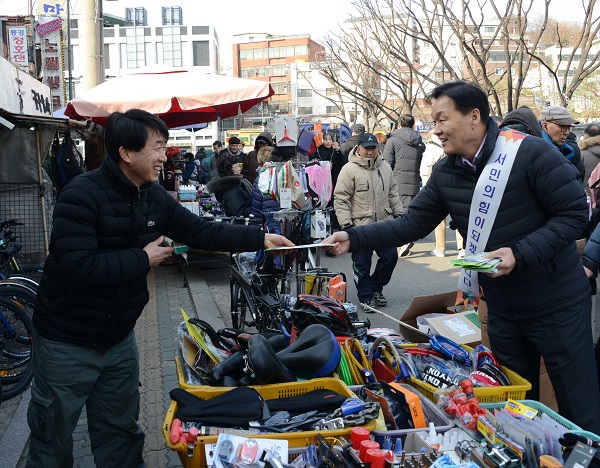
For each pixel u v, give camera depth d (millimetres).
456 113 3164
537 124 4527
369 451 2549
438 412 3100
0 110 7496
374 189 7508
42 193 8312
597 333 5141
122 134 2824
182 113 12633
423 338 4750
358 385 3529
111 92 9531
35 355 3037
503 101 20969
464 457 2676
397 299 8133
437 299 5098
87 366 2998
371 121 31344
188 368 3719
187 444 2783
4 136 8125
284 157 7383
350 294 8445
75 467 3918
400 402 3107
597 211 6410
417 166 10500
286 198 6656
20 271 6238
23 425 4559
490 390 3277
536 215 3168
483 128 3209
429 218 3678
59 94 15305
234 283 6652
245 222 7246
